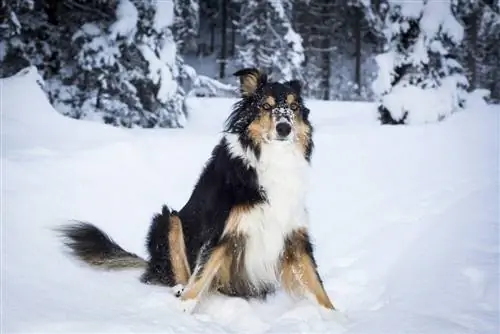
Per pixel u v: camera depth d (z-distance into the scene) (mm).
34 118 8016
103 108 13969
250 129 4266
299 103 4535
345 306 4402
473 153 9172
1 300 3670
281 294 4715
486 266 4516
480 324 3578
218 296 4430
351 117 16469
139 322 3484
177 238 4598
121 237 5730
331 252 5508
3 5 12219
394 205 6672
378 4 31703
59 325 3262
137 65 14062
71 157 6758
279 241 4285
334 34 35031
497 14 24406
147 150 7719
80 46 14031
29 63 14125
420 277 4570
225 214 4176
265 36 26031
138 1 14211
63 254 4863
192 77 16812
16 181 5902
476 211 6086
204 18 38125
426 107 14266
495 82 28438
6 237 4883
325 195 7254
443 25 15234
